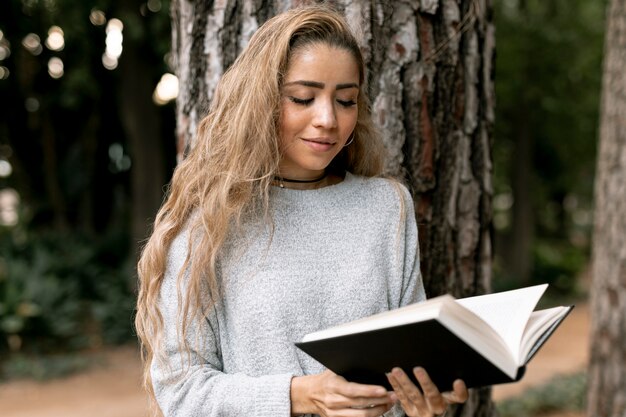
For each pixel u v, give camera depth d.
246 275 1.38
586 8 11.28
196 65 1.93
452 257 2.01
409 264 1.52
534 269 12.90
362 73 1.44
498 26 11.11
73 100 10.61
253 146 1.39
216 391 1.32
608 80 3.40
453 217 2.00
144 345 1.50
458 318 1.06
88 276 9.34
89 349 8.01
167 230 1.43
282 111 1.38
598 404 3.37
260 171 1.42
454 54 1.95
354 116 1.40
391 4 1.86
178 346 1.37
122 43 9.87
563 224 16.88
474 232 2.04
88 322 8.64
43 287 8.14
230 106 1.44
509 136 12.78
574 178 14.84
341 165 1.63
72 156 12.72
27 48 10.88
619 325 3.29
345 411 1.24
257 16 1.85
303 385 1.28
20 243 10.19
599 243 3.42
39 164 12.83
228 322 1.41
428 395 1.15
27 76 11.36
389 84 1.87
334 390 1.23
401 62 1.88
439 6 1.92
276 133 1.40
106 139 12.98
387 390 1.24
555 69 11.38
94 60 10.79
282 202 1.45
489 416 2.26
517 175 12.59
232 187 1.41
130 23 8.04
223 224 1.37
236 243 1.41
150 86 10.18
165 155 12.37
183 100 1.97
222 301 1.42
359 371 1.19
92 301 9.12
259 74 1.37
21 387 6.68
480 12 2.03
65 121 12.48
